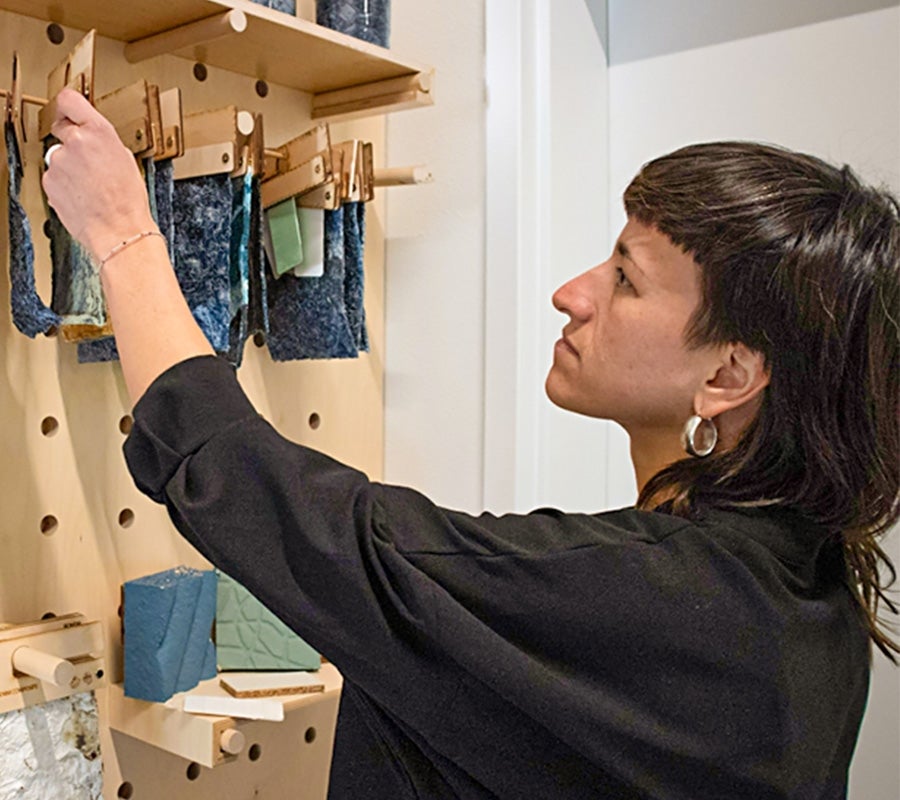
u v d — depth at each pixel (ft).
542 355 4.26
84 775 3.26
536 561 2.23
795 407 2.36
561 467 4.37
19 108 2.95
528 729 2.24
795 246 2.31
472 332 4.38
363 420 4.57
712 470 2.48
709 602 2.22
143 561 3.69
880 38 4.00
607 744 2.17
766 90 4.27
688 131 4.49
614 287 2.69
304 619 2.23
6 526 3.28
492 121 4.25
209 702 3.30
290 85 4.06
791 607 2.30
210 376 2.39
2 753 3.04
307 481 2.28
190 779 3.85
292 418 4.23
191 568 3.78
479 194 4.34
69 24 3.30
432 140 4.49
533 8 4.21
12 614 3.31
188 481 2.29
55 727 3.19
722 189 2.42
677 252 2.49
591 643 2.21
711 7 4.39
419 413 4.56
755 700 2.22
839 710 2.40
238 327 3.37
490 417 4.27
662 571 2.23
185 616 3.43
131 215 2.54
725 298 2.38
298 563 2.23
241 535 2.24
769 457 2.43
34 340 3.34
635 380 2.58
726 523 2.39
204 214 3.27
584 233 4.50
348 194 3.66
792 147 4.23
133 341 2.45
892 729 4.13
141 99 2.93
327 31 3.45
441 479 4.50
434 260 4.49
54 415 3.41
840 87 4.10
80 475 3.49
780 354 2.34
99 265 2.54
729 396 2.45
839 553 2.68
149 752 3.70
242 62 3.73
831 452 2.34
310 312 3.72
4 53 3.18
